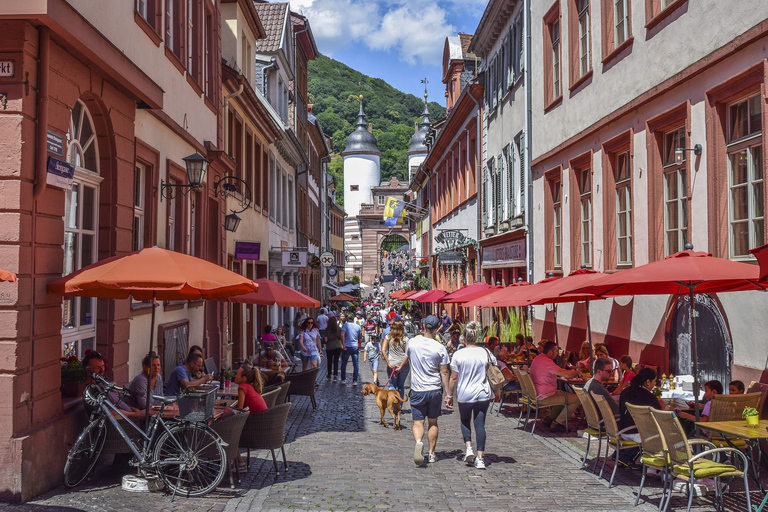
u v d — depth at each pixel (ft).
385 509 22.56
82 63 27.02
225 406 29.19
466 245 101.14
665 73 38.17
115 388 25.76
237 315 71.31
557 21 59.88
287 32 99.91
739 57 30.91
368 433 38.06
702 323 34.24
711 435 25.80
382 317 118.21
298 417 43.52
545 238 62.64
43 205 24.17
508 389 46.03
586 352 48.06
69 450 25.11
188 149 46.29
